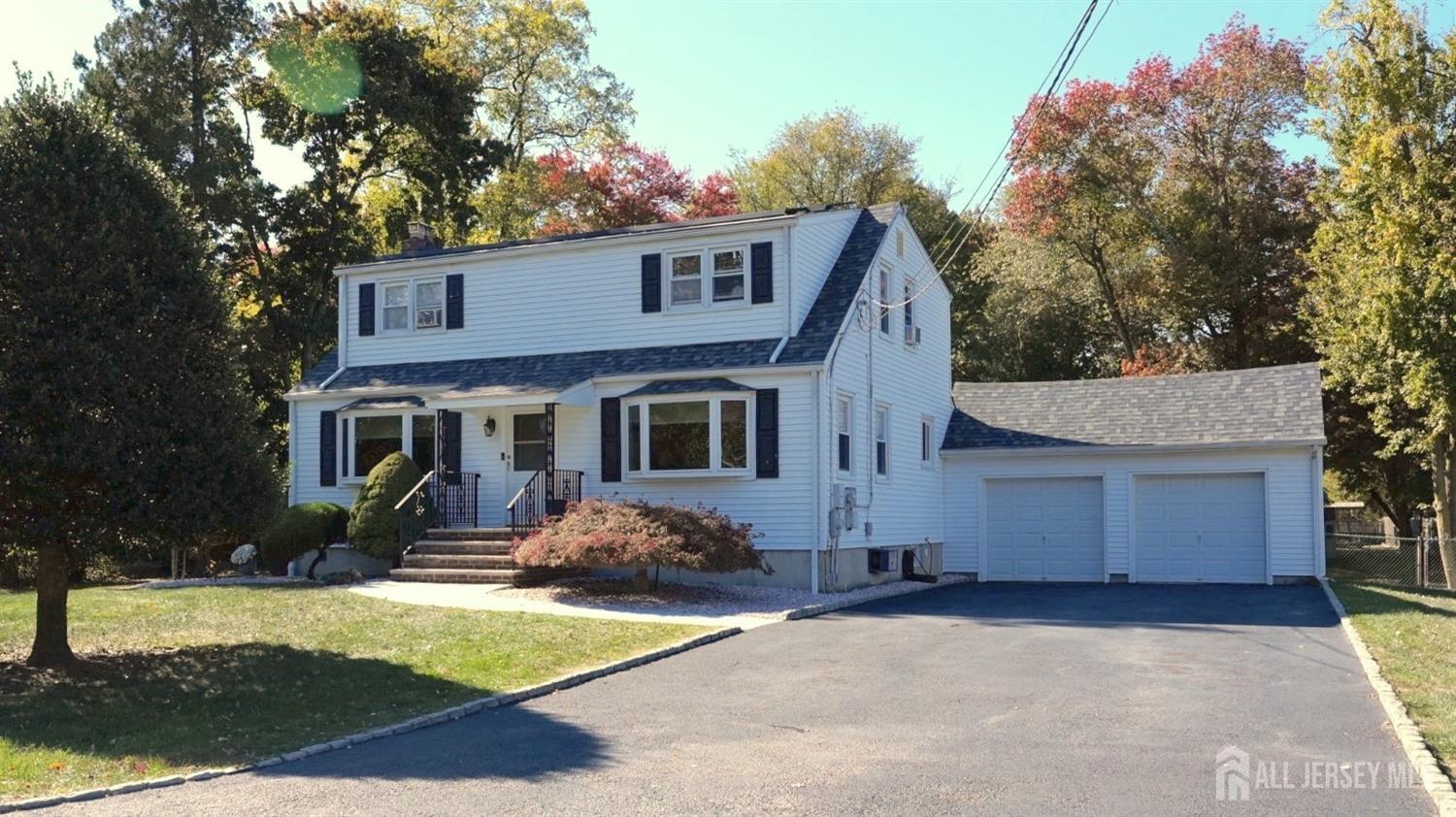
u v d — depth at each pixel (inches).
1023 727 372.2
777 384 838.5
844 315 880.9
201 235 513.3
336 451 986.7
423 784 309.9
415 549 860.6
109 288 466.0
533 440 920.3
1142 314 1723.7
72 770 321.1
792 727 377.4
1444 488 1120.2
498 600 721.0
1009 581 1056.2
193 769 324.8
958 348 1893.5
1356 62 1065.5
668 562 702.5
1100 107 1598.2
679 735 366.6
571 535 726.5
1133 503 1019.3
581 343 952.9
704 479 856.3
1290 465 967.6
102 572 920.9
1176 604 776.3
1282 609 731.4
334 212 1387.8
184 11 1310.3
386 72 1401.3
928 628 630.5
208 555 999.0
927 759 330.3
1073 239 1695.4
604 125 1897.1
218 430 491.2
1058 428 1079.6
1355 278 1082.7
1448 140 1023.6
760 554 797.9
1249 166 1573.6
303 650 522.0
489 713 407.2
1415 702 399.2
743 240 896.3
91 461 445.4
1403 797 287.7
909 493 1017.5
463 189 1514.5
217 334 506.0
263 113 1396.4
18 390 441.7
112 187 472.1
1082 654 531.2
